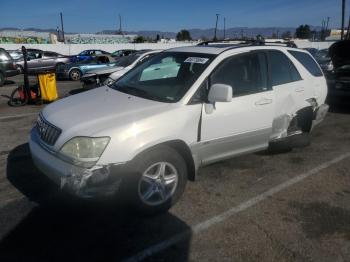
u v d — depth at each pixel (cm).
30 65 2150
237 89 451
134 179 361
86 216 383
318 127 771
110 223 371
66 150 350
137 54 1140
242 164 538
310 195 446
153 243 341
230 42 559
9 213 384
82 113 385
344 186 475
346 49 914
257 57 485
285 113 509
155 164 375
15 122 793
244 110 448
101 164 343
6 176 474
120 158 349
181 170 397
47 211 390
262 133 480
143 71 488
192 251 331
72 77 1784
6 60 1530
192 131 402
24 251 325
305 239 353
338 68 935
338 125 792
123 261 316
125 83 484
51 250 327
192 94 407
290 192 453
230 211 402
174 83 434
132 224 371
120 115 374
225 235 356
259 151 533
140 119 369
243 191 451
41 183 454
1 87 1498
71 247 332
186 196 432
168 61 475
